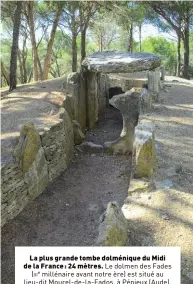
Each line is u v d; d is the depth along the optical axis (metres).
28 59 25.84
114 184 7.55
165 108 9.84
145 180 5.46
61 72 27.58
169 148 6.89
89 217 6.38
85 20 16.19
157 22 20.50
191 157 6.49
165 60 30.16
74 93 10.66
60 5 14.54
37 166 6.96
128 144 9.08
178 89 13.21
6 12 15.42
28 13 15.30
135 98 8.88
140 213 4.67
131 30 19.97
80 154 9.27
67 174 8.11
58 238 5.81
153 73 11.08
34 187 6.90
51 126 7.67
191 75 25.17
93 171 8.26
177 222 4.46
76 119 10.73
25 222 6.20
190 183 5.49
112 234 3.90
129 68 10.80
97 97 12.80
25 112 8.72
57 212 6.55
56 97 10.08
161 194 5.12
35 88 11.41
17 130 7.45
